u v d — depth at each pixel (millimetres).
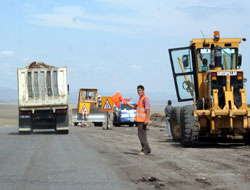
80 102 34000
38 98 22469
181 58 15492
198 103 14766
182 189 7156
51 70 22516
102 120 35844
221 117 13508
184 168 9367
